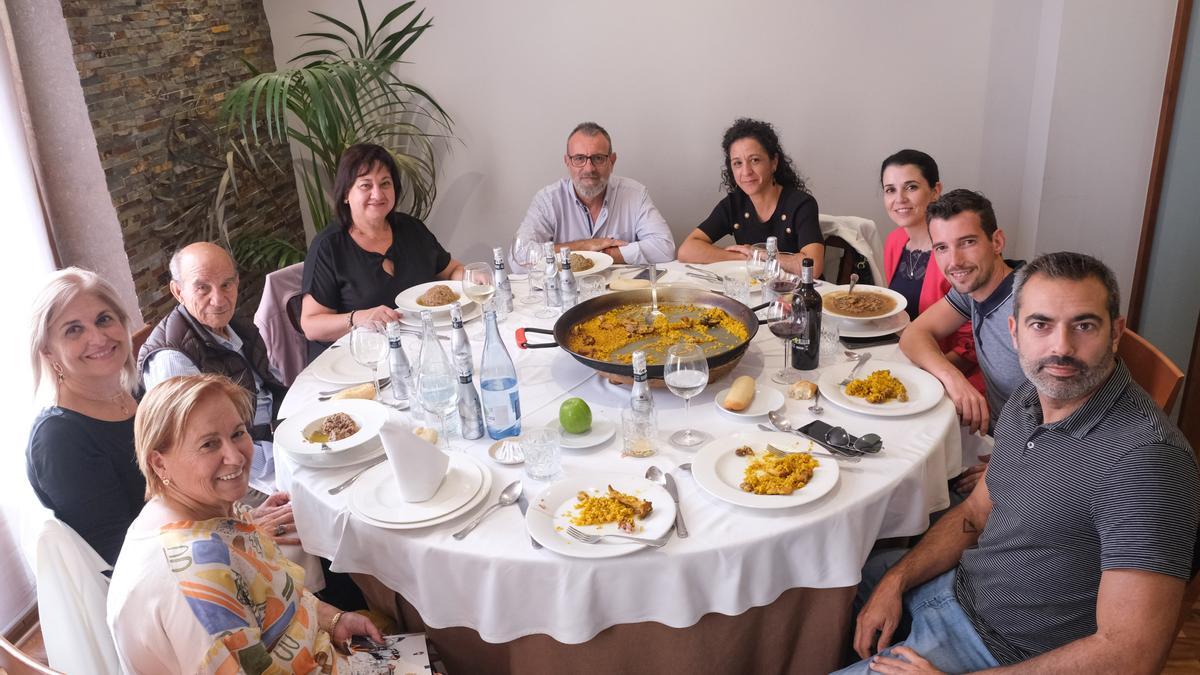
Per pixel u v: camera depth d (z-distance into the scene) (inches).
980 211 77.5
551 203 137.0
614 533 56.3
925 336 83.5
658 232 130.3
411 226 115.5
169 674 49.3
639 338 82.1
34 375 70.6
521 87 163.2
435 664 62.3
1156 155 129.7
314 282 107.7
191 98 137.1
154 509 52.1
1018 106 150.2
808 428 67.5
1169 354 136.4
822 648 64.4
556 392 77.9
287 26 162.1
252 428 91.4
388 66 156.9
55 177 114.4
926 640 60.4
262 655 49.3
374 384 80.4
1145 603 48.6
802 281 78.0
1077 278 52.1
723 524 57.7
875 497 60.1
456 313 68.7
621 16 156.5
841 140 160.2
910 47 152.1
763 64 156.8
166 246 131.2
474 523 59.2
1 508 98.7
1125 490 50.6
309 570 72.7
